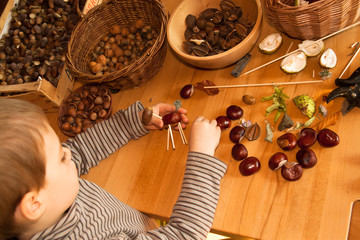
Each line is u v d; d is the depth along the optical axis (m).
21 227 0.56
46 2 1.03
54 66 0.94
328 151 0.69
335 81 0.72
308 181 0.68
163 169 0.79
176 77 0.88
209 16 0.85
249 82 0.81
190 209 0.67
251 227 0.68
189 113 0.83
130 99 0.89
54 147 0.56
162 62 0.89
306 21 0.70
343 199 0.64
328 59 0.75
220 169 0.70
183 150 0.79
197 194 0.68
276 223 0.66
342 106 0.70
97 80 0.82
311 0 0.73
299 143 0.70
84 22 0.91
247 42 0.75
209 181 0.69
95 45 0.96
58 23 1.01
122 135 0.81
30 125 0.52
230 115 0.77
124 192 0.79
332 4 0.66
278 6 0.71
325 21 0.70
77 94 0.90
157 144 0.81
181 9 0.86
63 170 0.58
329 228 0.63
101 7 0.92
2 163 0.49
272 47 0.80
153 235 0.67
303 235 0.64
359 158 0.66
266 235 0.66
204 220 0.66
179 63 0.89
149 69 0.85
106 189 0.80
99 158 0.82
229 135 0.76
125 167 0.81
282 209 0.67
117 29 0.95
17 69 0.99
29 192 0.51
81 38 0.92
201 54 0.82
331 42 0.77
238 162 0.74
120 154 0.83
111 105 0.86
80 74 0.83
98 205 0.69
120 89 0.90
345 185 0.65
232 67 0.84
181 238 0.66
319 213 0.65
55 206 0.58
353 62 0.74
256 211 0.68
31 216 0.53
